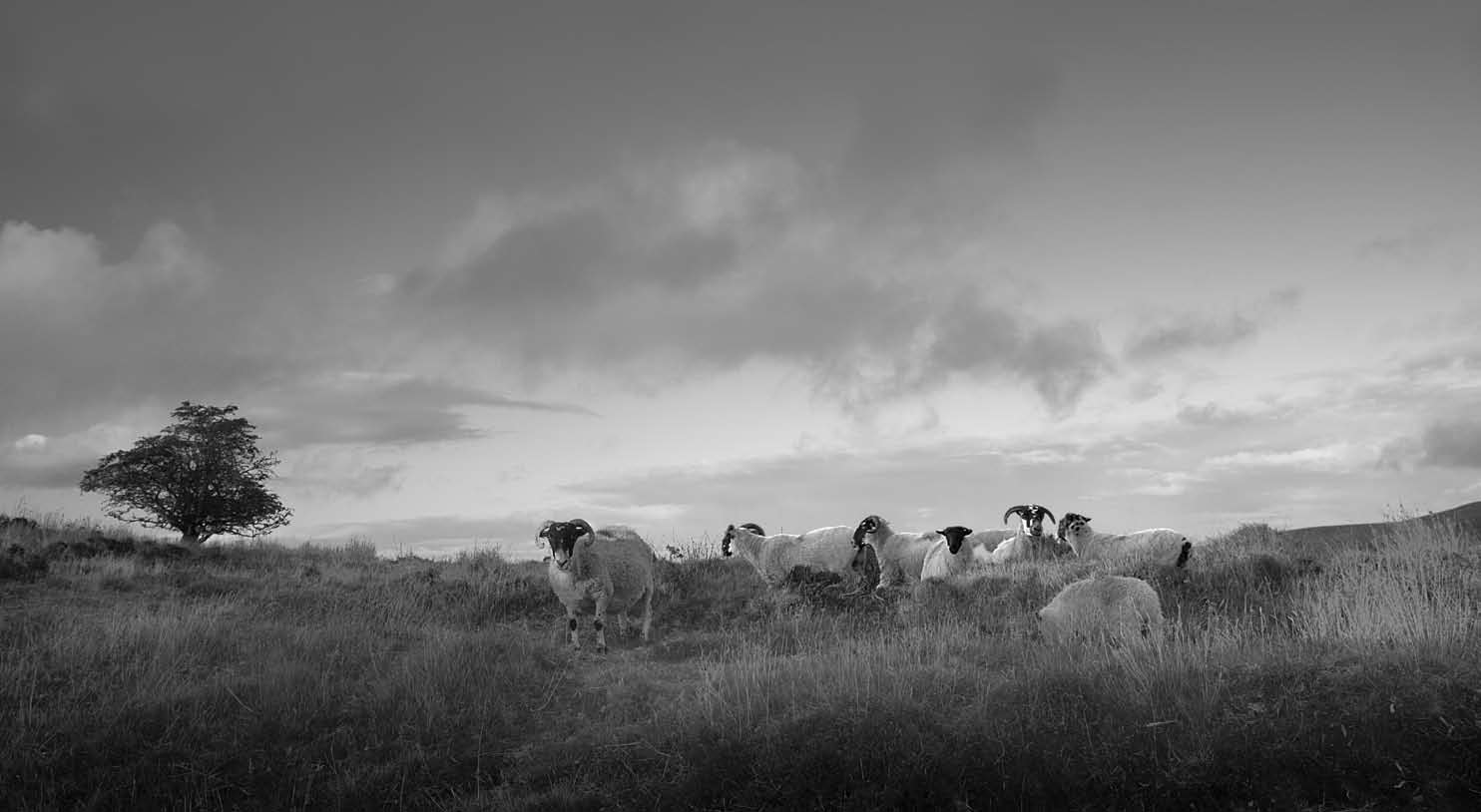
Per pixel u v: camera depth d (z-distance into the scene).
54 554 20.45
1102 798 9.16
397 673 13.50
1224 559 17.50
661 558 22.39
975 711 10.42
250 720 11.99
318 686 13.02
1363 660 10.35
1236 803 8.88
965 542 20.23
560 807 10.00
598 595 15.53
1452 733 8.90
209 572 21.09
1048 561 19.00
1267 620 14.28
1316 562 16.50
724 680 12.02
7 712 11.95
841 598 18.23
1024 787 9.31
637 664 14.62
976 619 15.64
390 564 24.19
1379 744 9.02
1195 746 9.38
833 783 9.64
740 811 9.57
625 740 11.08
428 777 10.94
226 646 14.91
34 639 14.69
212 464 34.16
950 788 9.41
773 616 17.23
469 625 17.73
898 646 13.51
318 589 19.52
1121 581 14.08
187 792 10.55
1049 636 13.81
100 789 10.41
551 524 15.43
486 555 23.75
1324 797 8.76
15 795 10.32
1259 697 9.91
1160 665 10.91
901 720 10.26
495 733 11.94
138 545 22.91
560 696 13.25
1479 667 9.80
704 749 10.32
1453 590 13.66
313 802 10.59
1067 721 10.11
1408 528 18.20
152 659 13.91
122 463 33.38
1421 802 8.52
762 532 21.98
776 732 10.32
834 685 11.44
